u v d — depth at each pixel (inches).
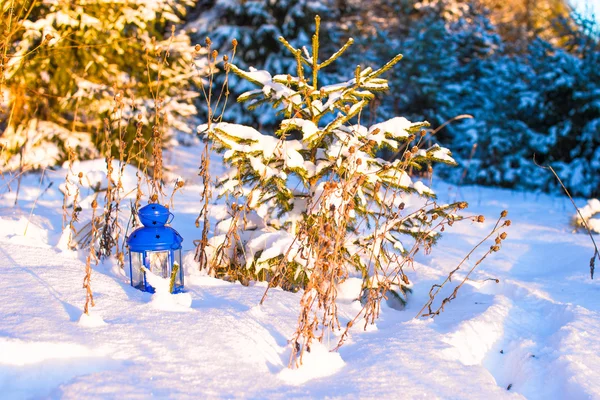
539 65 537.0
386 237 131.9
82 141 317.1
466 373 83.0
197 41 663.8
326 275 100.6
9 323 83.1
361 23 723.4
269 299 110.7
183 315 94.3
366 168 121.0
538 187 495.2
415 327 105.0
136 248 109.1
